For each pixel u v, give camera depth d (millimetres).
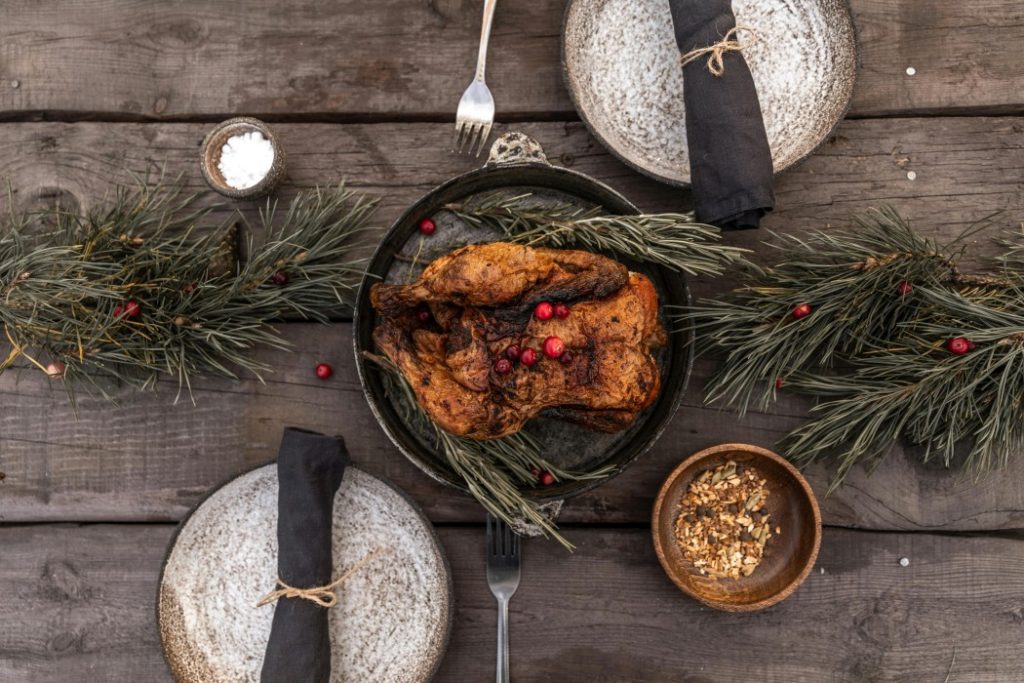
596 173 874
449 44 877
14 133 876
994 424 816
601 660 869
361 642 849
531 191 842
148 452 873
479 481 797
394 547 850
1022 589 872
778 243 870
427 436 841
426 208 823
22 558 873
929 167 876
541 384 750
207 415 874
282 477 811
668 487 817
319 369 858
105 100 880
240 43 878
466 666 866
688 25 805
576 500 872
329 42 877
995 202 875
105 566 870
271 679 800
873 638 870
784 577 852
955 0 877
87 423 875
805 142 846
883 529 875
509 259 748
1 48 877
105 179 876
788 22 842
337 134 876
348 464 830
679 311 838
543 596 871
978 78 876
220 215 872
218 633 844
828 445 838
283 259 833
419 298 768
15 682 869
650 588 871
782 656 871
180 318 823
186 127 877
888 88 876
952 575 873
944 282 825
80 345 772
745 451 830
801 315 818
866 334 827
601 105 851
